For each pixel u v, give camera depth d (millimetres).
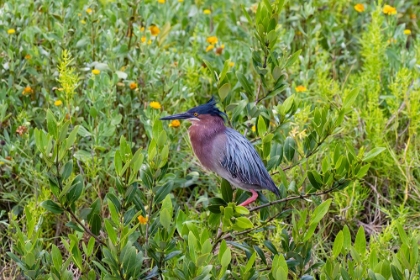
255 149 9648
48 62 12828
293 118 11102
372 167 11789
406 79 12188
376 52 13273
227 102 10055
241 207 8359
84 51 12883
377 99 12297
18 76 12664
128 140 12242
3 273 10023
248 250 9000
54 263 8297
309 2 14945
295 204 11164
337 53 15047
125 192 8555
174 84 12383
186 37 15211
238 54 14297
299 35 15047
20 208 11070
